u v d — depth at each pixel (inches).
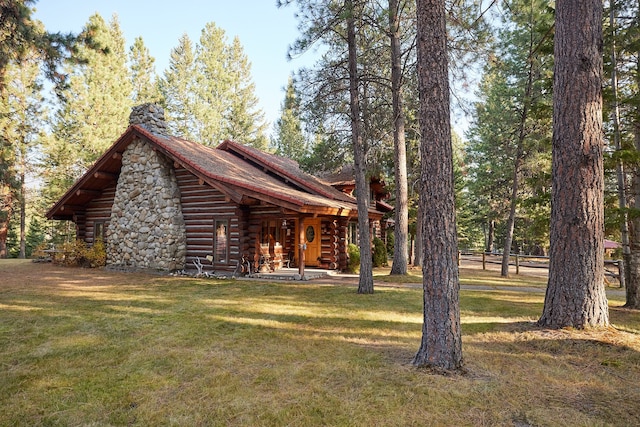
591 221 227.0
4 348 214.7
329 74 441.7
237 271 534.3
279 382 167.9
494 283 515.2
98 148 984.3
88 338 234.2
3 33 419.5
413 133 739.4
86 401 151.3
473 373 173.0
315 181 712.4
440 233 180.7
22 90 954.7
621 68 390.6
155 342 226.7
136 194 597.0
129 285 451.2
